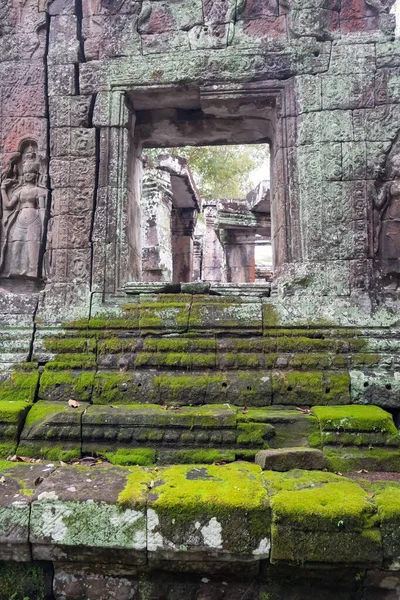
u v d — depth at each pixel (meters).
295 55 5.18
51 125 5.38
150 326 4.86
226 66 5.20
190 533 2.87
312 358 4.62
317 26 5.18
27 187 5.38
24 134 5.39
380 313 4.82
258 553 2.84
